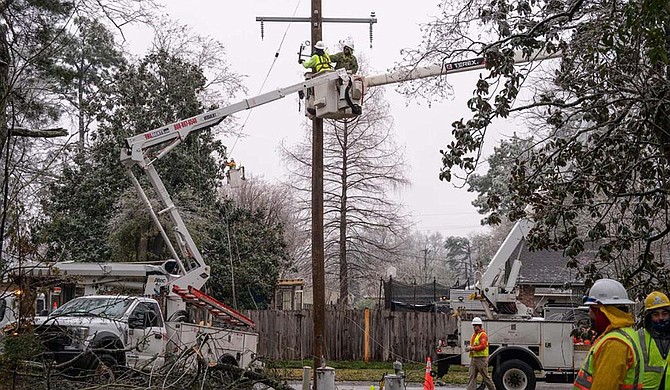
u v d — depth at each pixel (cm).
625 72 1106
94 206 3369
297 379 2422
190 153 3503
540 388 2320
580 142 1180
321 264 1822
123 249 3247
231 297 3544
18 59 1569
